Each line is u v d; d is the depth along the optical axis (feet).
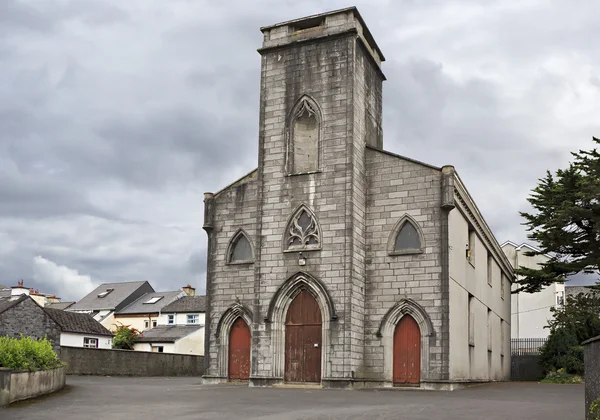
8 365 66.90
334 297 100.94
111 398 72.90
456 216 107.24
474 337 117.80
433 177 104.01
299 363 103.14
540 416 56.13
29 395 69.05
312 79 109.50
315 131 111.14
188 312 221.46
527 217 152.87
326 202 104.58
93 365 131.64
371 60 116.47
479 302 125.29
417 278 102.22
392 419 54.65
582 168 135.03
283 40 112.78
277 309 104.78
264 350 104.06
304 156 110.83
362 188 107.34
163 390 87.10
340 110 106.42
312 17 110.63
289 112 110.32
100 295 252.21
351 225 102.12
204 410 61.62
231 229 116.26
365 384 101.24
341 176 104.27
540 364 149.38
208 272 116.57
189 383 112.06
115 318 238.07
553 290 245.86
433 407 64.54
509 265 172.55
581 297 154.61
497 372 146.20
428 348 99.30
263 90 113.19
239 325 113.50
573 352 140.56
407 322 102.94
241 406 65.41
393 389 96.58
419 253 102.73
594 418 41.63
